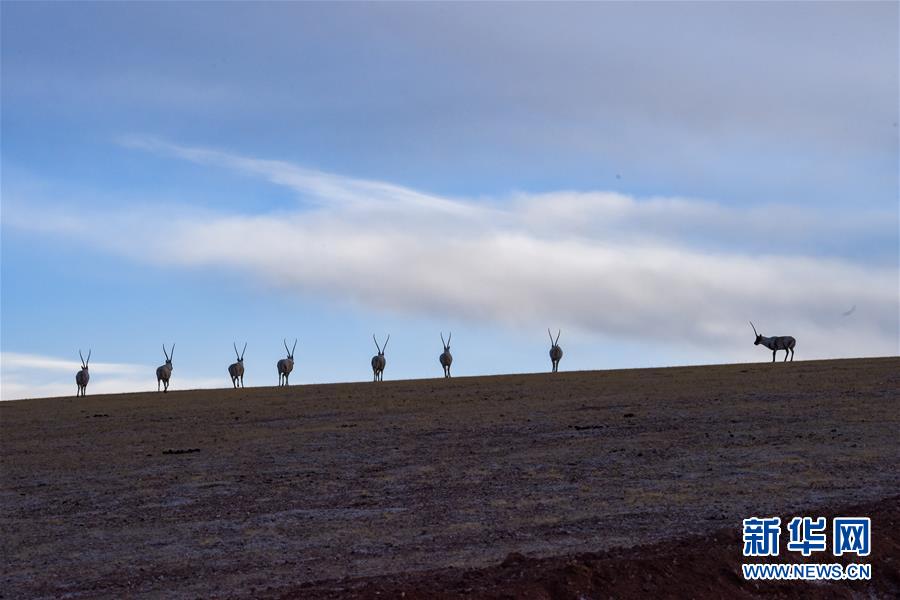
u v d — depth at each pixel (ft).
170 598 55.42
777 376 157.28
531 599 48.62
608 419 117.29
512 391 156.15
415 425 120.78
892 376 146.82
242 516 76.54
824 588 53.67
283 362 231.50
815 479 77.56
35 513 82.28
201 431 126.62
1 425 143.23
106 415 150.00
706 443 96.84
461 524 69.82
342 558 62.49
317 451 104.99
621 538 63.36
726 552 55.26
